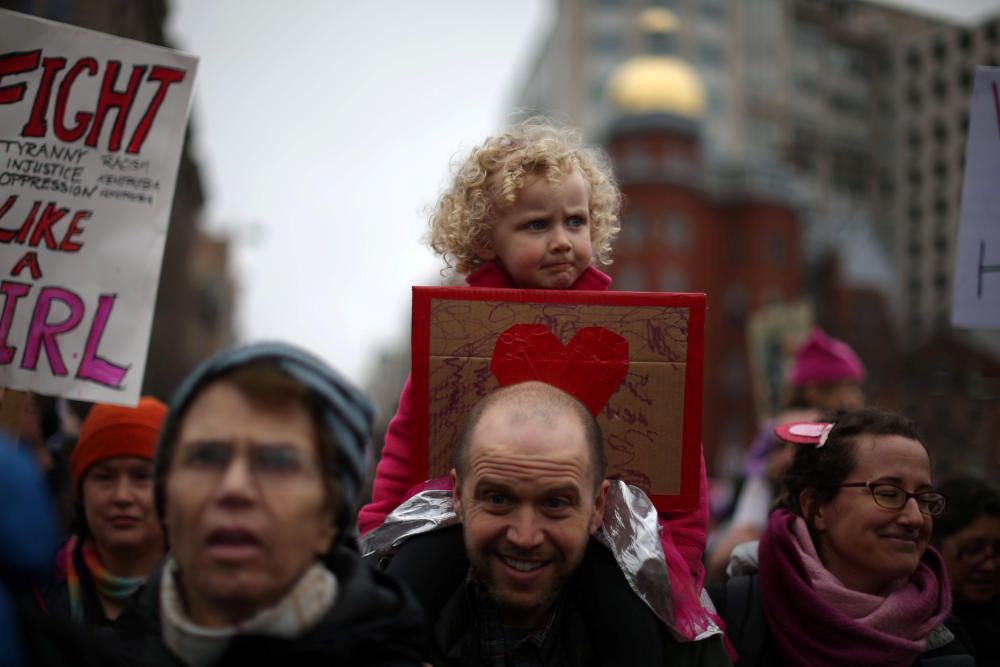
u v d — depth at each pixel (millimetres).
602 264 2996
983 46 15031
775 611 2605
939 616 2590
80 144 2850
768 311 10656
